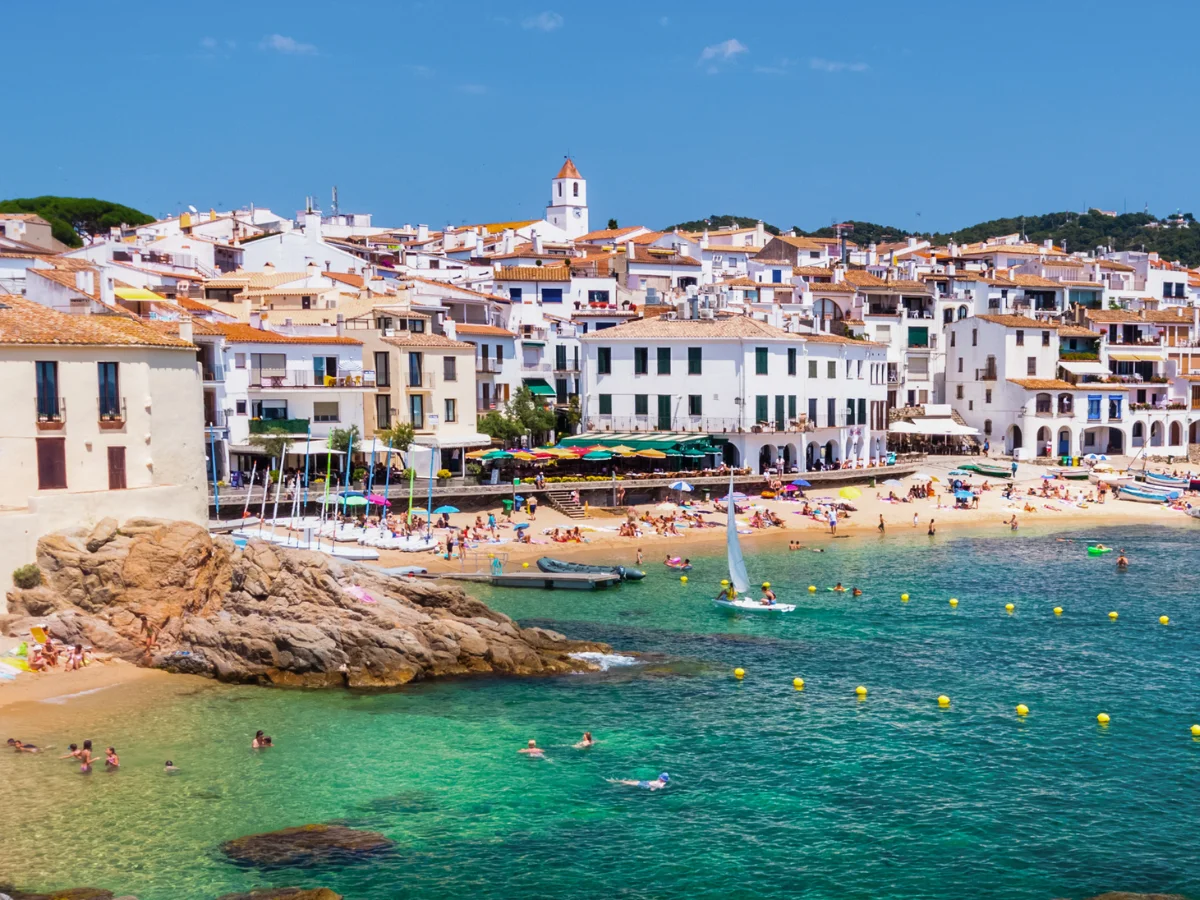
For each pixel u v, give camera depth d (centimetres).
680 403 12988
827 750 5284
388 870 4141
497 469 11288
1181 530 11694
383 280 14338
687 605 8081
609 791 4806
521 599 8200
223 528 8862
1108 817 4625
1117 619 7794
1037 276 17888
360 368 11362
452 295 13725
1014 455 15175
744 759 5166
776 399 13012
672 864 4219
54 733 5322
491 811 4606
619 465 12281
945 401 16312
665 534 10606
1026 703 5981
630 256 17712
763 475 12281
